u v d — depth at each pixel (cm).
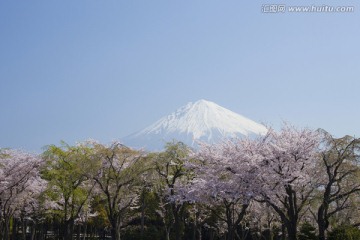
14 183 3431
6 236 3441
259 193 2408
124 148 3303
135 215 5472
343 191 2547
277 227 4600
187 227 5241
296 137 2444
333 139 2480
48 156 3444
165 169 3419
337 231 2494
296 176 2333
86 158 3269
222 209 3419
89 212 4934
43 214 4319
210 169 2722
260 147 2520
